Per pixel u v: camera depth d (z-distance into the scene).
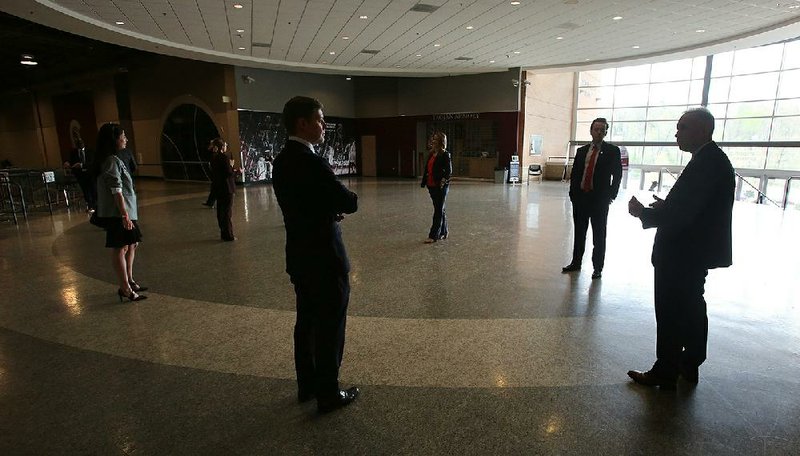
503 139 16.48
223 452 1.97
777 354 2.85
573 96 19.84
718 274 4.63
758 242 6.17
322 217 2.12
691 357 2.46
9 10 8.41
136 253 5.70
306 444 2.02
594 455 1.92
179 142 16.94
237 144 15.22
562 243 6.13
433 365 2.73
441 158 6.01
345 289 2.21
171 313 3.64
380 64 15.10
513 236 6.61
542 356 2.83
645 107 18.61
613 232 6.81
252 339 3.14
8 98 24.83
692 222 2.22
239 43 11.84
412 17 9.30
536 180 17.17
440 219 6.20
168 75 16.62
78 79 20.30
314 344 2.34
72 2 8.21
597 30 10.48
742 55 16.22
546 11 8.93
